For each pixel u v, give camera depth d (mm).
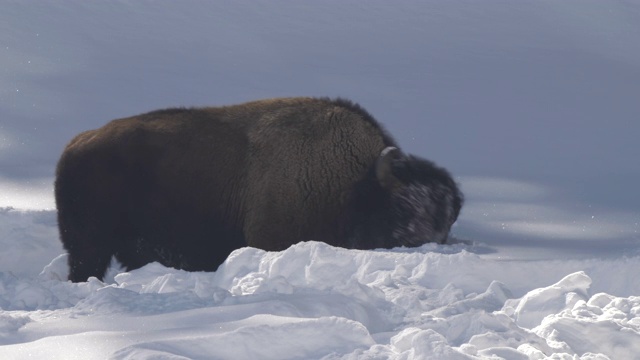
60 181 26719
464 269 18922
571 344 14102
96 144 26703
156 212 26750
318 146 26812
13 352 12305
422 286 18625
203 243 27016
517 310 16266
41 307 16172
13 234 29969
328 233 26891
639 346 14008
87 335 12750
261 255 20141
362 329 12680
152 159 26719
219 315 13852
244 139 27016
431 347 12102
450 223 27797
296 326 12570
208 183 26812
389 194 26969
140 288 18031
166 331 12938
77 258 26656
